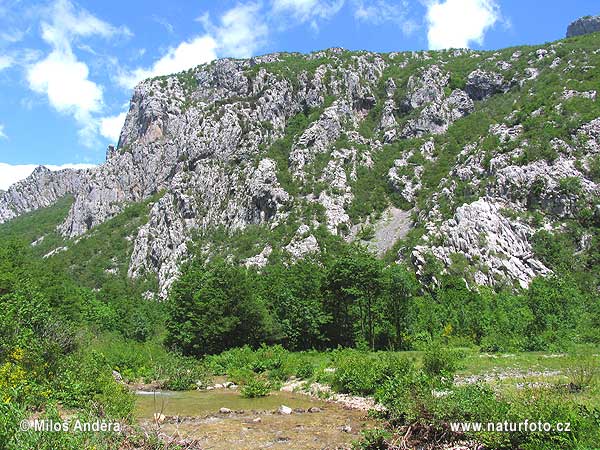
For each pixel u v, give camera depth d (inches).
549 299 2117.4
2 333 797.9
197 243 5059.1
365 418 761.6
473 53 7682.1
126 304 3344.0
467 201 3794.3
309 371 1343.5
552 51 6205.7
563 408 492.4
